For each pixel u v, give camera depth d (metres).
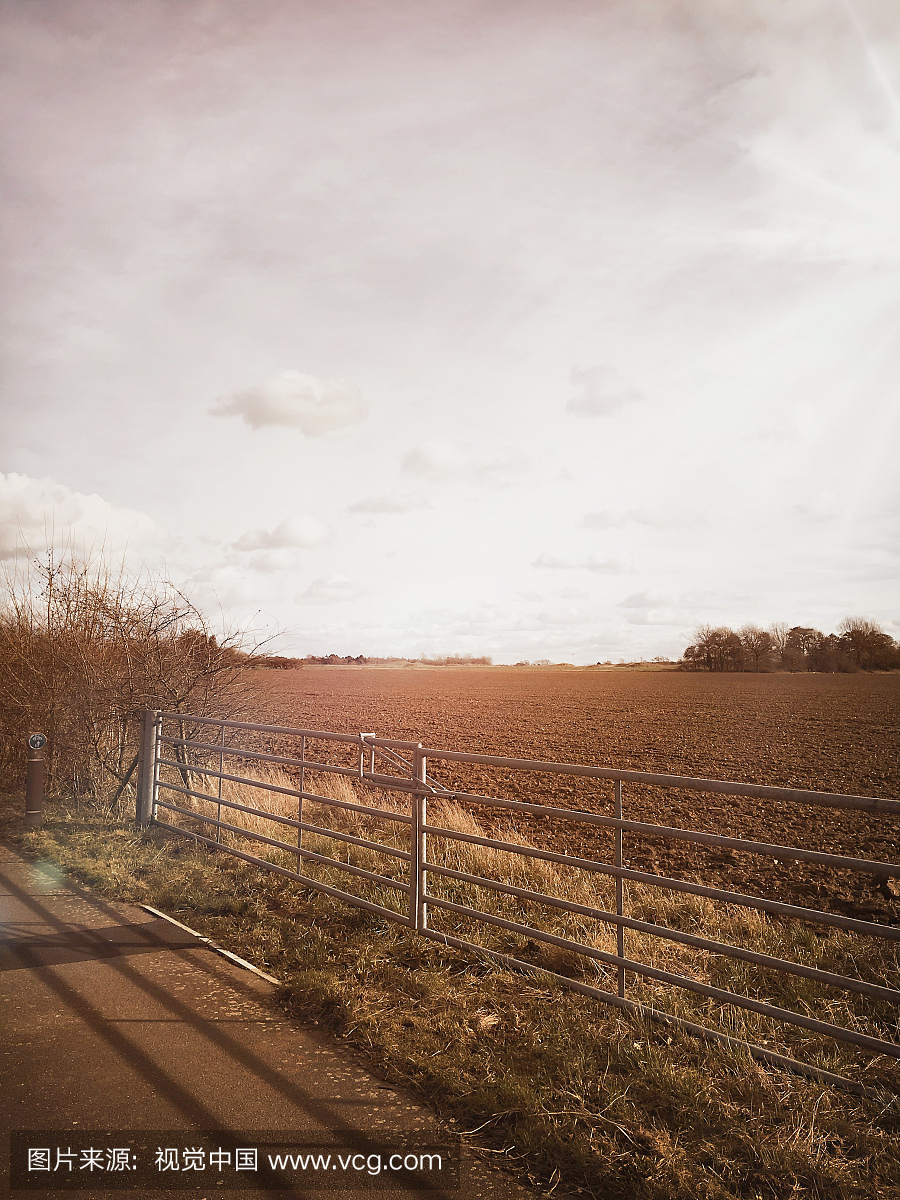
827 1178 2.82
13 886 6.75
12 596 11.95
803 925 6.29
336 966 4.89
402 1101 3.33
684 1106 3.27
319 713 38.25
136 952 5.12
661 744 24.80
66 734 11.00
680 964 4.97
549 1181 2.83
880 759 21.30
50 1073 3.50
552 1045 3.82
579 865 4.34
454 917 5.78
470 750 23.31
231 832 8.59
